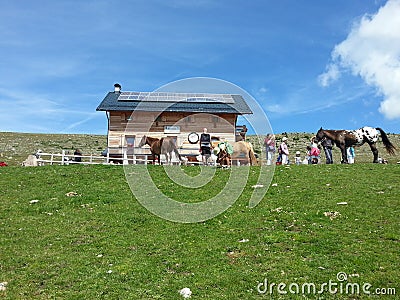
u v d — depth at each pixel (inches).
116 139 1592.0
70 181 1015.0
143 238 628.4
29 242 615.2
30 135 3649.1
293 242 585.3
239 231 648.4
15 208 794.8
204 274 489.1
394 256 517.3
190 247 583.8
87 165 1214.9
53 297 437.1
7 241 617.3
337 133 1348.4
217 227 674.8
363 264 497.0
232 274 486.9
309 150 1459.2
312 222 672.4
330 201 781.9
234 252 562.9
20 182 1002.7
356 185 900.6
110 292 447.2
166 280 476.4
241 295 436.1
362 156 2091.5
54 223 709.3
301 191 874.1
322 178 991.0
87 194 890.1
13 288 458.9
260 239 605.6
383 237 589.0
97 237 638.5
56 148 2878.9
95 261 537.0
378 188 864.3
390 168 1093.1
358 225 641.6
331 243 569.9
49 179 1031.0
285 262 516.1
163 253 564.1
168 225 692.7
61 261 538.3
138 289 453.4
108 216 745.6
